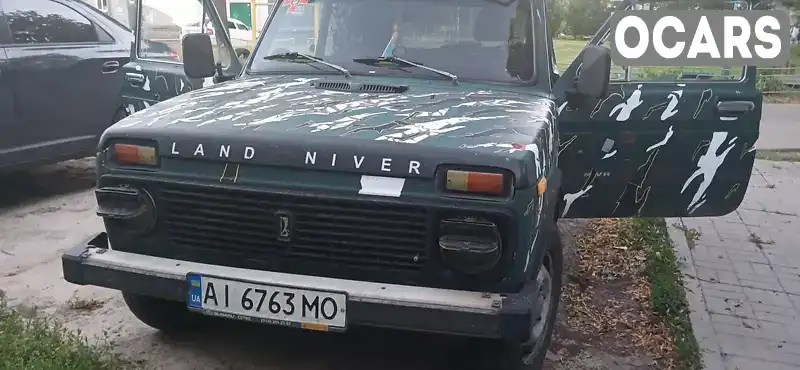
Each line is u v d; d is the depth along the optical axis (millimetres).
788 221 6605
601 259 5449
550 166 3295
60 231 5594
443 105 3412
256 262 3014
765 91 14156
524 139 2938
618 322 4426
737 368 3928
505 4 4020
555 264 3658
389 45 4035
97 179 3178
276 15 4355
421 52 3990
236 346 3871
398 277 2891
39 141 6125
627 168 4156
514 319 2727
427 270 2854
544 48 4000
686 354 3984
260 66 4188
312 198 2850
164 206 3080
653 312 4543
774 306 4754
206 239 3055
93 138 6598
